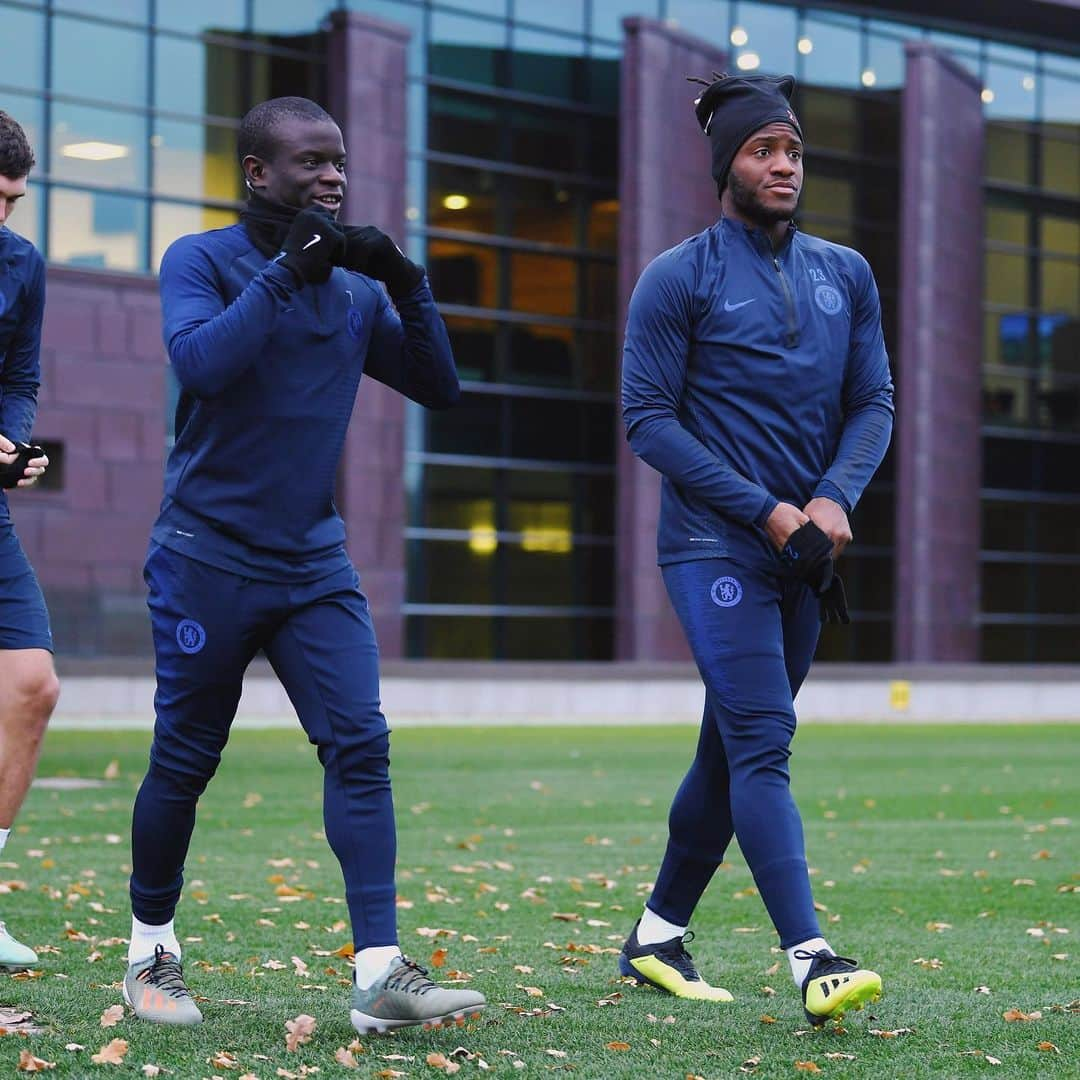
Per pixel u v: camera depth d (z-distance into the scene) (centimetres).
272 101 478
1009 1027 500
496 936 691
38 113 3638
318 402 470
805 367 510
